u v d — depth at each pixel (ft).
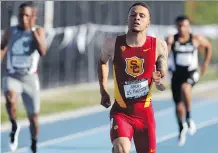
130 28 39.99
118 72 40.63
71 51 121.19
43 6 110.93
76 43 122.01
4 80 60.23
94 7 126.62
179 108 70.08
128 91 40.70
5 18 100.42
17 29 59.88
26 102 60.39
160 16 147.43
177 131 80.64
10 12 101.30
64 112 96.22
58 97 110.42
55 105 101.71
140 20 39.75
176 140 73.20
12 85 59.88
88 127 83.30
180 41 71.36
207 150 66.59
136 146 41.98
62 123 86.07
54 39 115.14
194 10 189.26
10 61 59.98
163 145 69.56
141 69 40.29
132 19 39.91
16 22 101.71
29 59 59.77
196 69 71.87
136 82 40.55
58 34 116.16
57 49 116.98
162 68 40.50
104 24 130.21
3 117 86.17
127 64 40.29
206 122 89.76
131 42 40.27
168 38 71.61
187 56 71.31
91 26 125.90
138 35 40.09
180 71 71.31
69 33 119.03
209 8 201.16
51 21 113.70
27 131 77.66
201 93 129.29
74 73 123.24
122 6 135.54
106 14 130.72
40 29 59.67
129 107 40.96
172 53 71.82
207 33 173.17
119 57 40.32
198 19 195.42
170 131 80.69
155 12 145.28
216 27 176.45
